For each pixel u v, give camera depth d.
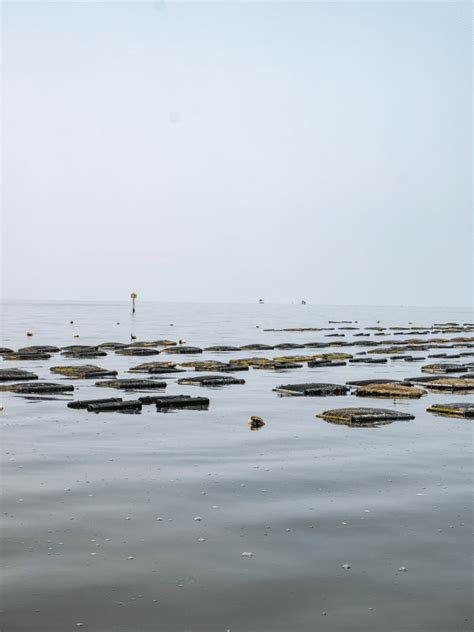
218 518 10.36
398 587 8.06
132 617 7.34
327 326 96.62
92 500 11.16
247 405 21.52
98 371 29.88
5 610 7.47
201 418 18.94
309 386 25.17
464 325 105.19
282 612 7.46
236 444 15.52
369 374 32.38
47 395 23.05
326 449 15.12
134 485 12.06
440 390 26.12
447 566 8.65
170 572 8.44
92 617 7.33
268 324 99.56
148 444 15.41
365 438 16.34
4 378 26.88
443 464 13.80
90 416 19.03
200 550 9.12
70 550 9.07
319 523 10.17
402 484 12.30
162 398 21.53
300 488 11.99
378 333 76.50
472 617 7.37
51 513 10.51
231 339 61.56
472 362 39.84
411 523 10.20
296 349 49.28
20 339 57.34
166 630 7.08
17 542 9.33
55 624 7.18
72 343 53.62
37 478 12.46
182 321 107.38
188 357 41.12
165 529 9.88
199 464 13.62
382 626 7.17
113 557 8.87
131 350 42.84
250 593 7.91
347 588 8.02
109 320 107.44
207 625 7.18
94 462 13.68
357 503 11.16
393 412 19.39
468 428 17.73
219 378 27.66
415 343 57.00
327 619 7.31
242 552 9.05
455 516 10.52
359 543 9.38
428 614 7.42
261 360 36.97
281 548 9.20
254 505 11.00
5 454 14.28
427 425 18.12
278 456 14.40
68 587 8.02
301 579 8.27
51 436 16.20
